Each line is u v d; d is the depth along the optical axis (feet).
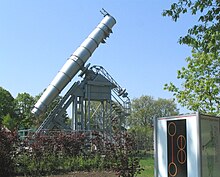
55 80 134.00
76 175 60.64
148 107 277.85
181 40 30.63
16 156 61.31
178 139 30.55
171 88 53.21
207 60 46.88
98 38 138.00
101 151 71.87
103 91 144.77
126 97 149.89
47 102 134.00
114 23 142.20
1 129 59.06
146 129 211.41
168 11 30.22
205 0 27.68
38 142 67.97
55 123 137.28
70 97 140.97
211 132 30.37
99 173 62.13
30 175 60.90
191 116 29.76
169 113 275.59
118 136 48.70
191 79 50.29
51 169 65.21
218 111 48.88
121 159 43.52
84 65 139.64
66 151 72.54
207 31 28.58
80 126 139.85
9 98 277.23
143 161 86.94
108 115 144.25
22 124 261.65
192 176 29.25
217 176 30.37
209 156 29.76
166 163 31.32
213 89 47.26
